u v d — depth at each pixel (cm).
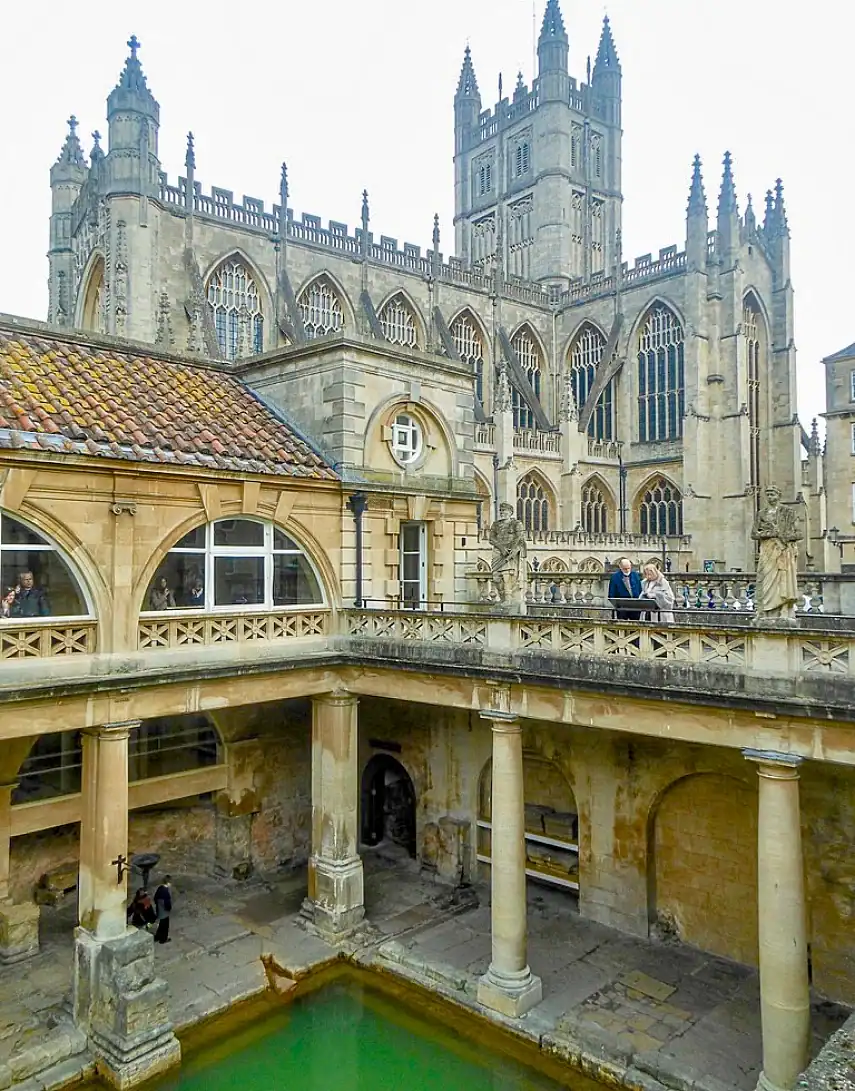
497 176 9181
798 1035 1383
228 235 5225
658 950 2073
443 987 1895
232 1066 1648
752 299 6900
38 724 1597
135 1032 1602
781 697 1383
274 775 2589
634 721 1595
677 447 6656
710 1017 1753
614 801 2194
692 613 2205
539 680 1703
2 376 1856
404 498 2433
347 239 6006
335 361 2292
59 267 5950
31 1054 1588
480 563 2992
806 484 7081
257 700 1997
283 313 5403
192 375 2450
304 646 2139
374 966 2017
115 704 1712
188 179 5003
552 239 8538
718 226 6531
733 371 6425
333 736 2183
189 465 1853
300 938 2134
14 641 1583
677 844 2109
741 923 1998
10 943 1967
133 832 2433
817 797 1850
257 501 2038
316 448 2334
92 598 1711
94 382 2058
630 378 7012
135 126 4662
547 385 7544
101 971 1648
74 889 2275
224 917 2256
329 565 2225
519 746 1823
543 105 8631
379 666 2045
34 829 2023
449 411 2630
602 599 2981
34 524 1623
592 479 6750
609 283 7288
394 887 2494
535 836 2417
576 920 2250
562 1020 1739
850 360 7038
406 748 2684
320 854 2211
